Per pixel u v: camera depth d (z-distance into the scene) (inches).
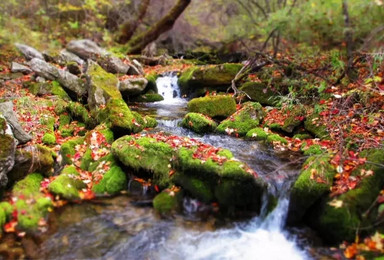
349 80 301.1
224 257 151.0
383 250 140.2
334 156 191.0
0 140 176.9
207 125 272.8
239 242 159.9
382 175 169.2
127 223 168.6
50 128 263.3
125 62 437.1
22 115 267.1
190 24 719.7
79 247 151.6
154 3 673.0
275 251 154.5
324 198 164.7
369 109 242.4
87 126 279.6
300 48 480.1
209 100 310.0
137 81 366.6
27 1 577.3
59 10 604.4
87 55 431.5
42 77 344.5
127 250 151.8
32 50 430.0
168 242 157.8
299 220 169.3
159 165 194.7
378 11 405.1
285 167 205.3
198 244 157.6
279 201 177.3
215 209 175.6
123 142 213.9
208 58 583.5
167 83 421.4
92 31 597.3
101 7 621.0
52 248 149.6
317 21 439.2
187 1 560.4
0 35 466.3
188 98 396.5
